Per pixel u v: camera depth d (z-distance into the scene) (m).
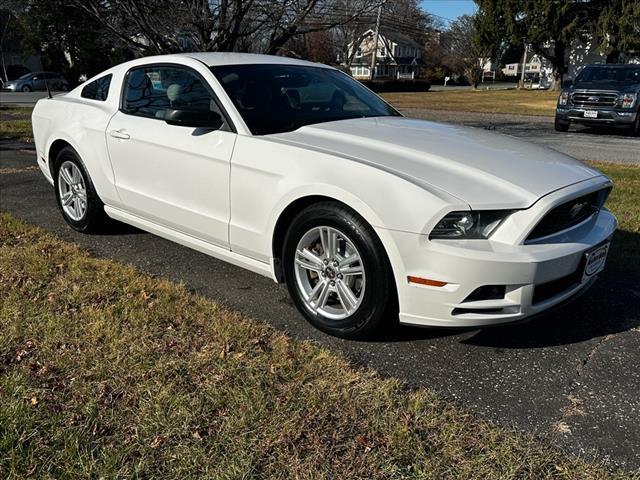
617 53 41.22
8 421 2.35
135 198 4.27
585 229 3.22
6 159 8.55
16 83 35.50
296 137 3.46
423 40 79.88
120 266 4.10
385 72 79.50
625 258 4.59
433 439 2.38
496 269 2.74
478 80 62.12
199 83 3.91
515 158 3.28
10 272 3.89
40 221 5.31
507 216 2.84
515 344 3.24
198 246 3.96
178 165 3.84
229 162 3.51
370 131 3.58
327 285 3.23
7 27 42.00
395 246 2.85
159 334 3.13
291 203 3.24
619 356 3.14
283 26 9.03
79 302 3.47
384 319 3.06
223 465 2.18
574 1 42.09
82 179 4.78
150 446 2.26
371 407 2.57
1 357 2.85
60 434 2.30
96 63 39.56
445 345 3.20
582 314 3.66
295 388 2.69
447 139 3.53
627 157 10.34
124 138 4.22
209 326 3.25
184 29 8.60
